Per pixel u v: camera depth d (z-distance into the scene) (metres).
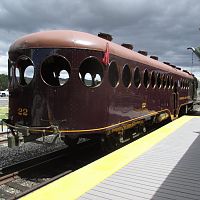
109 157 7.66
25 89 8.63
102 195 5.24
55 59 8.51
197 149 8.70
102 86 8.73
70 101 8.30
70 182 5.82
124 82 10.03
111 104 9.13
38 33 8.77
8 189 7.17
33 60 8.48
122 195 5.27
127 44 11.84
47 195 5.18
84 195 5.23
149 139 10.09
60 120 8.30
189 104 23.69
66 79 8.38
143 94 11.84
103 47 8.79
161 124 17.22
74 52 8.30
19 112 8.80
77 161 9.53
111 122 9.17
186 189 5.59
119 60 9.65
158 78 13.92
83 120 8.42
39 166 8.71
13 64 8.98
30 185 7.46
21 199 5.05
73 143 10.79
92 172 6.43
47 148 11.33
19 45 8.79
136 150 8.45
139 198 5.16
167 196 5.25
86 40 8.50
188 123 14.48
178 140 10.02
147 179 6.09
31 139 8.50
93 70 8.61
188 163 7.24
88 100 8.48
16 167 8.70
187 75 22.02
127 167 6.86
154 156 7.86
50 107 8.34
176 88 17.97
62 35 8.41
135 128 11.91
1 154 10.30
